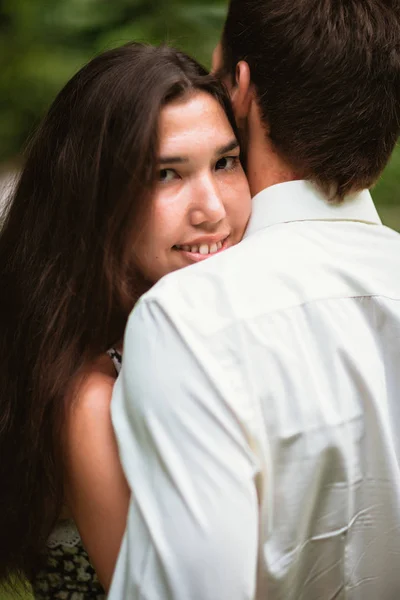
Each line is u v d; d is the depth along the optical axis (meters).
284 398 1.24
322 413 1.26
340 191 1.44
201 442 1.18
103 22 3.87
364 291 1.35
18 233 1.60
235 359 1.23
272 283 1.31
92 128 1.45
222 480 1.16
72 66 3.99
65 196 1.50
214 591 1.14
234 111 1.50
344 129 1.42
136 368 1.25
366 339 1.33
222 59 1.55
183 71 1.44
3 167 3.75
